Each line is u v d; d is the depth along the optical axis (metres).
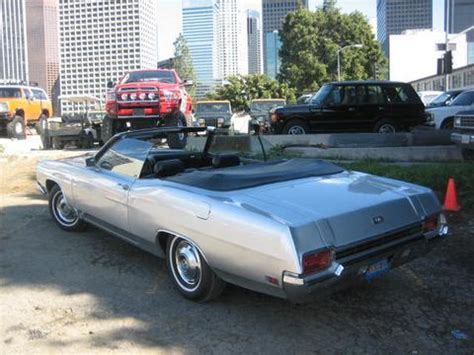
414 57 88.69
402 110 15.09
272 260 3.71
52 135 18.09
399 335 4.02
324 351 3.80
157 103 13.07
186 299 4.61
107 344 3.89
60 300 4.63
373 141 13.72
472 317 4.31
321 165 5.15
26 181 10.10
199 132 6.11
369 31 57.19
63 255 5.75
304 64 55.16
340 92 15.07
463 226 6.71
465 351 3.80
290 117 15.20
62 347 3.85
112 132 13.73
